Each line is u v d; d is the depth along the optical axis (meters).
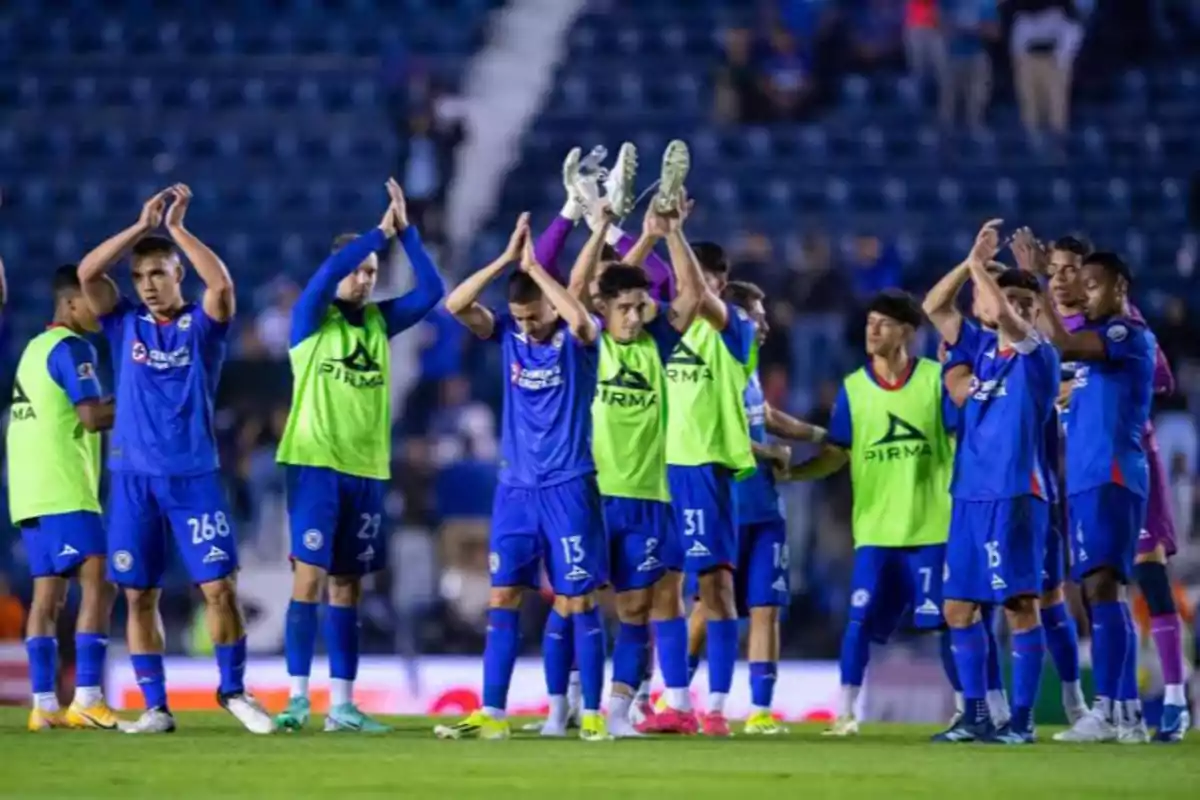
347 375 40.41
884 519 42.31
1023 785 28.61
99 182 102.19
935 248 95.62
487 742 36.97
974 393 38.94
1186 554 65.00
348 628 41.31
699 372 41.59
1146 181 101.62
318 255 97.19
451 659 57.91
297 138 104.38
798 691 56.28
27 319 91.94
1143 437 41.06
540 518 38.09
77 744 35.09
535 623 67.56
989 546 38.56
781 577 43.28
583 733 38.06
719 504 41.59
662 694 45.81
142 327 39.09
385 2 112.56
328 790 26.92
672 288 42.34
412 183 92.56
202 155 104.00
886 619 42.81
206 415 39.09
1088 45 107.94
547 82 107.69
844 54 106.31
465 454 74.12
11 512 40.84
